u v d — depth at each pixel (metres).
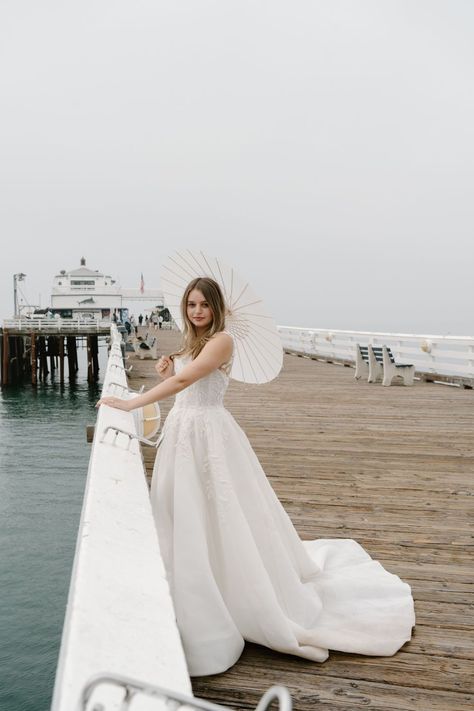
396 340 14.95
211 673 2.19
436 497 4.71
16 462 15.69
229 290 2.75
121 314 66.62
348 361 17.36
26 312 70.12
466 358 12.09
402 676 2.29
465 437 7.16
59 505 11.80
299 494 4.78
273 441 6.88
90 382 38.44
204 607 2.21
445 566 3.38
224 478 2.37
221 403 2.53
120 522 2.04
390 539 3.79
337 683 2.23
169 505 2.42
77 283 72.06
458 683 2.25
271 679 2.23
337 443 6.79
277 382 13.24
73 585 1.54
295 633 2.39
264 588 2.32
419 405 9.85
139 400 2.41
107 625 1.41
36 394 33.78
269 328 2.72
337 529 3.97
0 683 5.65
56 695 1.10
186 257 2.82
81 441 19.00
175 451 2.44
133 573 1.72
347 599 2.79
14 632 6.63
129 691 1.06
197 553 2.25
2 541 9.74
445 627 2.68
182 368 2.59
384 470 5.57
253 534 2.47
